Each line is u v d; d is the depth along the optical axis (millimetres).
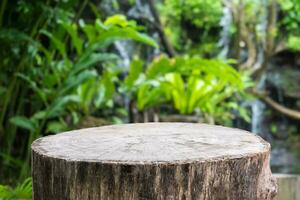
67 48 3812
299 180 2348
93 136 1367
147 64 5645
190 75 3957
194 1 6371
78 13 3414
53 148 1224
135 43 5625
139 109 4207
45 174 1159
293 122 6117
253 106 5895
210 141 1292
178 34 6457
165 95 4277
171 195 1073
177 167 1072
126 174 1069
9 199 1957
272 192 1240
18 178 3092
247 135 1378
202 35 6473
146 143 1266
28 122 2936
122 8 5496
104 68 4152
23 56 3031
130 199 1071
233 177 1123
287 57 6352
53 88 3473
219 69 3811
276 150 5863
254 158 1156
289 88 6238
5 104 3053
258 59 5777
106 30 2961
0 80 3062
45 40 3506
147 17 5562
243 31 5668
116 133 1405
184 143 1267
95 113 4445
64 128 3367
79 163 1096
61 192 1127
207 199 1098
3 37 2814
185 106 4336
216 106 4797
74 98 3035
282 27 6059
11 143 3195
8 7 3035
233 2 5824
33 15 3025
